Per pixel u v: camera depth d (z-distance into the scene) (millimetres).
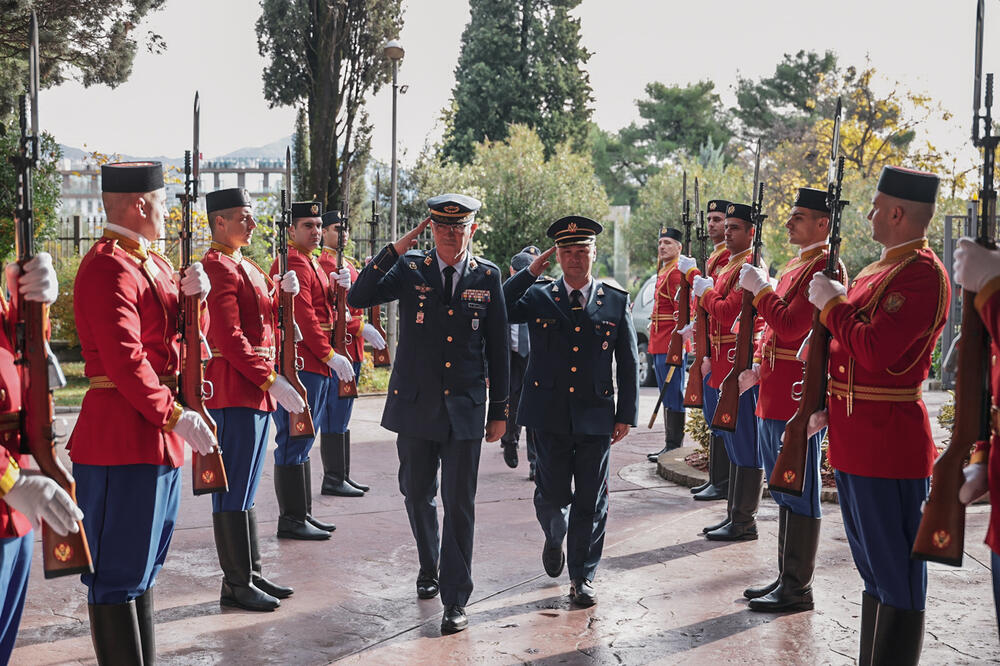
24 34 15055
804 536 4762
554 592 5117
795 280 4836
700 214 6676
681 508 7055
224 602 4902
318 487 7793
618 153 58031
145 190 3748
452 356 4758
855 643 4371
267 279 5355
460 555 4586
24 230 3094
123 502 3688
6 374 3023
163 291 3873
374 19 17234
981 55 3119
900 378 3758
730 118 58094
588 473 4996
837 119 4227
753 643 4371
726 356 6527
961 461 3096
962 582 5156
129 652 3717
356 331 7559
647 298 15758
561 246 5098
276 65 17141
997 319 2861
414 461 4875
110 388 3695
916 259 3699
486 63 39000
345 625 4621
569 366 5004
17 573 3061
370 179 22188
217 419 4898
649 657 4203
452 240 4801
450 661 4156
